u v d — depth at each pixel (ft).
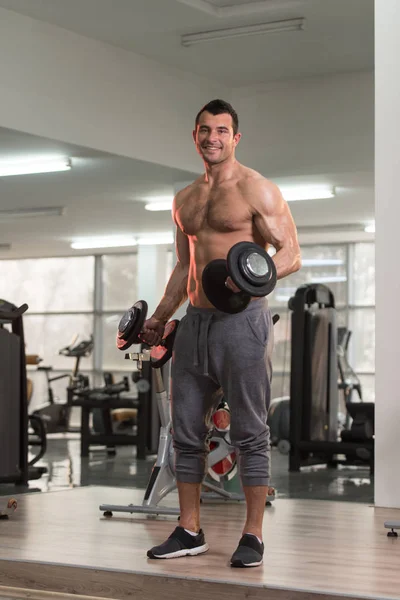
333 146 30.91
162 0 24.84
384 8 17.84
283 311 47.65
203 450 11.82
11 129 25.04
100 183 32.07
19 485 24.97
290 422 30.48
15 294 53.36
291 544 12.59
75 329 51.65
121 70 28.14
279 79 31.50
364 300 46.26
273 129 31.86
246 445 11.28
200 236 11.55
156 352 12.71
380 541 12.87
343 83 30.81
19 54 25.25
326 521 14.92
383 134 17.67
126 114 28.25
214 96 31.60
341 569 10.74
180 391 11.72
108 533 13.62
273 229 11.24
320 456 31.91
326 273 47.11
